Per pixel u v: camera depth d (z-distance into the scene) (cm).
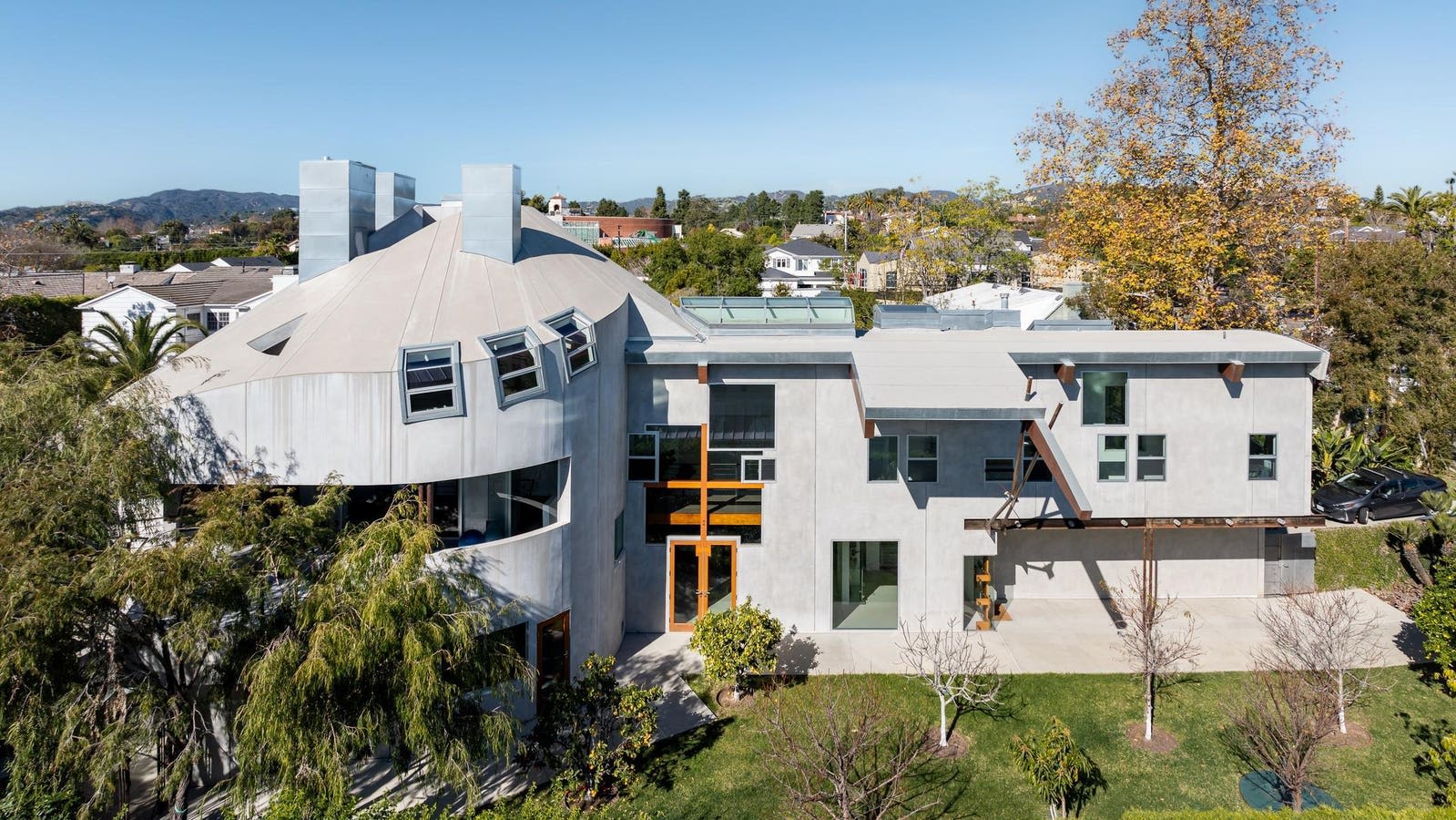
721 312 2567
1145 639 1750
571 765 1468
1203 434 2234
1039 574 2375
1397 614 2245
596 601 1958
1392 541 2481
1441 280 3381
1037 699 1852
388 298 1859
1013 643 2116
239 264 9188
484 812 1332
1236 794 1529
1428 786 1538
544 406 1753
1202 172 3419
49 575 1130
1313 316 3728
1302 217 3328
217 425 1576
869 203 13825
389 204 2394
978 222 7888
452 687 1273
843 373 2150
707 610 2209
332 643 1167
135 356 3500
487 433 1667
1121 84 3588
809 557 2186
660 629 2220
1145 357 2175
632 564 2211
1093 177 3672
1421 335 3353
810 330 2433
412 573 1250
